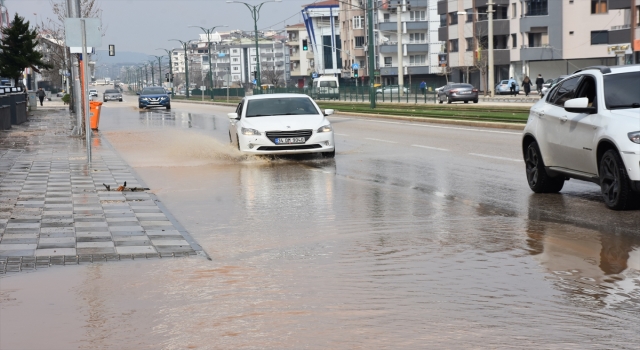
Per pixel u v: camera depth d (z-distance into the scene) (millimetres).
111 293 6371
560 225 9109
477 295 6078
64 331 5363
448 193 12195
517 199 11375
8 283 6762
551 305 5758
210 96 112125
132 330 5359
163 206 11281
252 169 16547
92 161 18375
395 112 44750
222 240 8727
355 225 9445
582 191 12008
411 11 122188
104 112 56812
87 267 7344
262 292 6320
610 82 10570
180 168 17047
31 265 7426
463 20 100188
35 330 5398
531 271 6836
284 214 10477
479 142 22234
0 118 31500
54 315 5758
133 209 10891
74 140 25938
